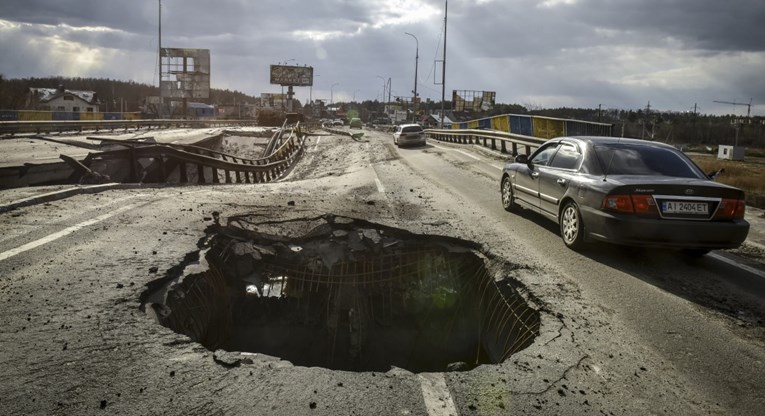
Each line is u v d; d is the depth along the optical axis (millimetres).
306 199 10734
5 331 4121
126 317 4492
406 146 33031
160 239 7000
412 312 8422
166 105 74250
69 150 20828
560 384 3701
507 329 5926
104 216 8281
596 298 5484
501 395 3520
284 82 107688
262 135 45781
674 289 5859
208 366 3758
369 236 8312
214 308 6512
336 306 8320
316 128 74312
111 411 3162
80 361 3723
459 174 17172
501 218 9594
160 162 17078
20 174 13688
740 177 23484
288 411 3236
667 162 7109
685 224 6195
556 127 20547
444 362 7934
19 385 3391
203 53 71250
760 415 3449
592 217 6723
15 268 5598
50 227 7426
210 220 8203
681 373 3959
